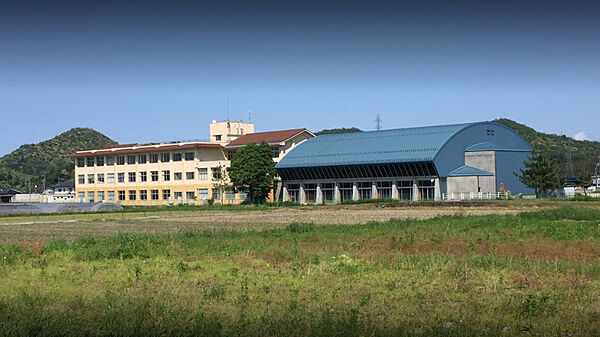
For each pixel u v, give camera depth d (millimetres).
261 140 125625
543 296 18062
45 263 29141
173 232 50531
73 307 18125
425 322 16031
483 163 107500
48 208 97000
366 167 110000
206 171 126688
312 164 115312
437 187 104000
